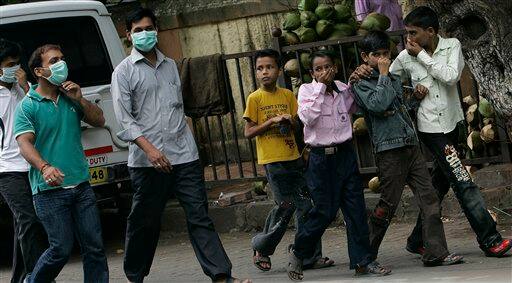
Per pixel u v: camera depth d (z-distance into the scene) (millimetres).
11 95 14812
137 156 13555
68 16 18734
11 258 20031
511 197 16688
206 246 13438
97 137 18375
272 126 14484
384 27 18000
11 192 14641
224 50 24125
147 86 13531
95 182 18297
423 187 13602
